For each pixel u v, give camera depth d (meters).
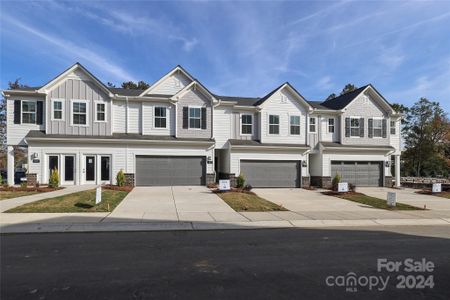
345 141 28.19
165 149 24.08
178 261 6.76
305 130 27.23
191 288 5.19
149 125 24.50
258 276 5.82
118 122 24.19
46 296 4.84
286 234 9.98
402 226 11.91
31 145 21.84
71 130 22.86
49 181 20.11
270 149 25.92
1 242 8.52
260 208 15.04
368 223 12.32
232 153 25.30
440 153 48.44
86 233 9.82
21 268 6.19
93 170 22.92
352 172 28.00
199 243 8.54
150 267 6.30
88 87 23.27
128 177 23.36
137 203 15.59
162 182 24.06
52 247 7.96
